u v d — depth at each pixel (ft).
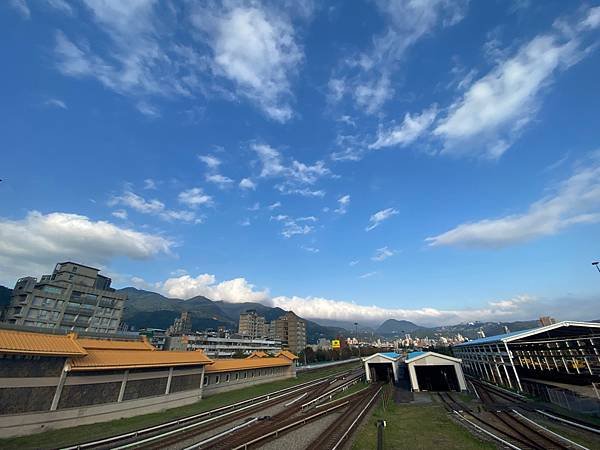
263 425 75.51
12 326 141.90
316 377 204.54
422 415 89.15
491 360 154.10
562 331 133.28
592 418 73.20
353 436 66.90
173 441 62.80
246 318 640.17
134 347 115.14
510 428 69.87
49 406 71.82
